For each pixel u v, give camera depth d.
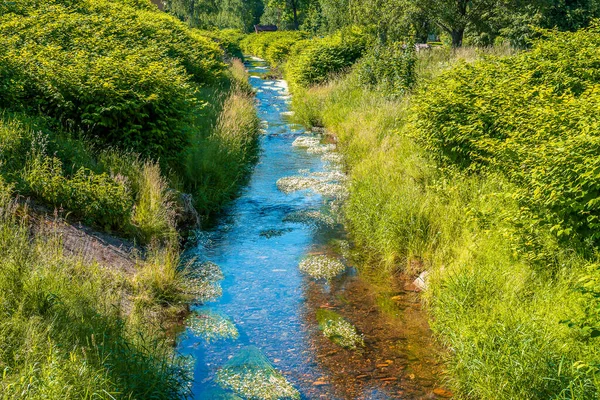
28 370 3.86
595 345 4.53
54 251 5.80
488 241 6.83
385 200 9.12
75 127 9.22
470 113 8.99
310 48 26.08
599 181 5.41
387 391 5.03
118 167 8.48
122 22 18.27
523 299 5.61
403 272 7.59
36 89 9.12
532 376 4.42
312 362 5.51
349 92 19.67
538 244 6.16
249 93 25.11
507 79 9.83
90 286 5.52
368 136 13.98
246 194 11.45
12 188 6.82
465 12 27.28
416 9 25.61
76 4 18.64
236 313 6.54
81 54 10.70
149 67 10.53
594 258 5.75
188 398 4.86
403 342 5.87
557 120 6.81
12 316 4.52
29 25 13.66
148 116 9.54
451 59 21.45
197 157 11.09
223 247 8.62
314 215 10.06
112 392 3.94
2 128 7.55
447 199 8.39
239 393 4.97
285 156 14.66
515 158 7.29
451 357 5.39
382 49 20.22
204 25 60.72
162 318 6.19
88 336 4.70
